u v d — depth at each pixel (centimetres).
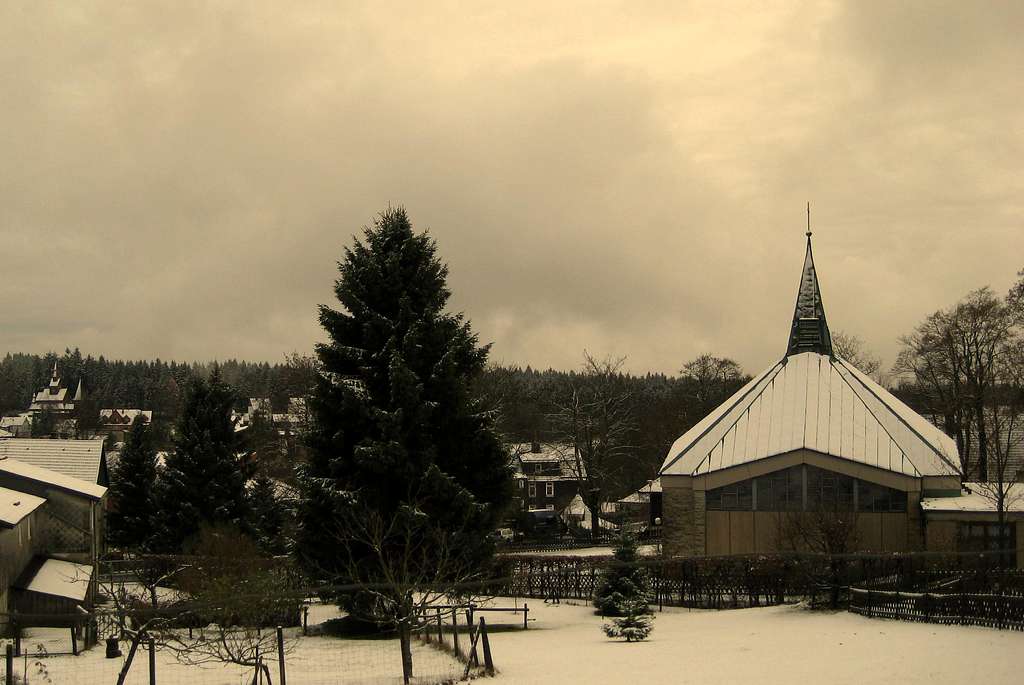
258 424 8462
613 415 8344
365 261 3588
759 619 3738
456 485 3453
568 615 4262
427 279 3662
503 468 3662
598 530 7881
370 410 3438
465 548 3347
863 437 5341
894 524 5069
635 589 4219
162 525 5494
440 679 2384
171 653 2928
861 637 2953
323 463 3550
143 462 6406
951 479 5078
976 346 6794
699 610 4425
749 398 5853
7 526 3444
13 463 4828
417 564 3006
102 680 2511
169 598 3938
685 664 2531
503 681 2319
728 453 5409
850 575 4106
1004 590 3497
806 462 5181
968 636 2856
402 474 3384
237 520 5475
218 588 2602
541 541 7444
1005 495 4875
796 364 6000
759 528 5219
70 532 4366
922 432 5609
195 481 5559
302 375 8256
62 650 3136
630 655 2761
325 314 3634
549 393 10450
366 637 3331
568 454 9506
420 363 3562
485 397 3797
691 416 10100
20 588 3656
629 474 10469
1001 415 6306
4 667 2705
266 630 3469
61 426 16738
